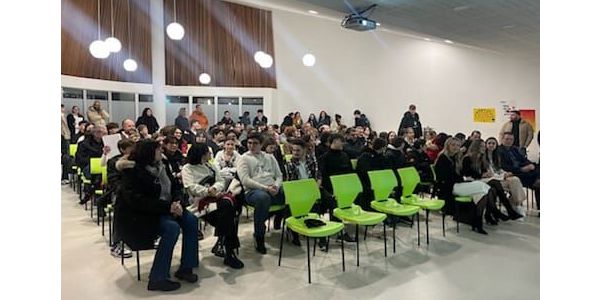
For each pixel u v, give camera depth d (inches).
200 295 112.3
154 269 116.3
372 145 184.7
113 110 359.9
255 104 454.0
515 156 216.5
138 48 381.1
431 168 204.2
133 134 195.3
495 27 225.6
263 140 169.6
